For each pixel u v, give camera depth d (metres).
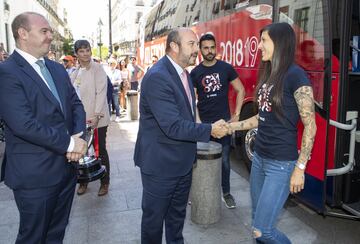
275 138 2.53
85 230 4.02
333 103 3.73
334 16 3.58
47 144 2.44
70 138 2.54
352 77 3.86
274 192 2.55
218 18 6.57
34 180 2.52
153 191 2.85
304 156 2.44
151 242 3.01
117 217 4.33
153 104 2.64
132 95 11.59
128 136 9.02
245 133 5.78
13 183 2.52
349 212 3.79
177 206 3.10
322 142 3.63
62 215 2.91
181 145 2.81
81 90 4.59
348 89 3.81
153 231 2.96
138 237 3.86
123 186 5.36
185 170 2.87
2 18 26.64
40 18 2.50
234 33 5.95
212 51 4.22
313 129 2.40
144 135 2.86
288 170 2.53
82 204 4.72
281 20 4.56
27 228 2.60
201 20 7.40
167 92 2.63
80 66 4.71
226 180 4.48
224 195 4.53
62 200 2.86
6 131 2.56
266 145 2.59
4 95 2.38
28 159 2.51
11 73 2.39
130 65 14.93
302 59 4.06
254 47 5.32
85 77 4.62
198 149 3.96
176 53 2.77
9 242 3.80
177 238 3.21
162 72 2.67
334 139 3.72
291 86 2.42
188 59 2.78
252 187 2.81
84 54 4.56
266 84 2.55
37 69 2.55
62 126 2.64
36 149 2.53
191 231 3.93
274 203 2.56
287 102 2.45
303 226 4.05
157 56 12.17
